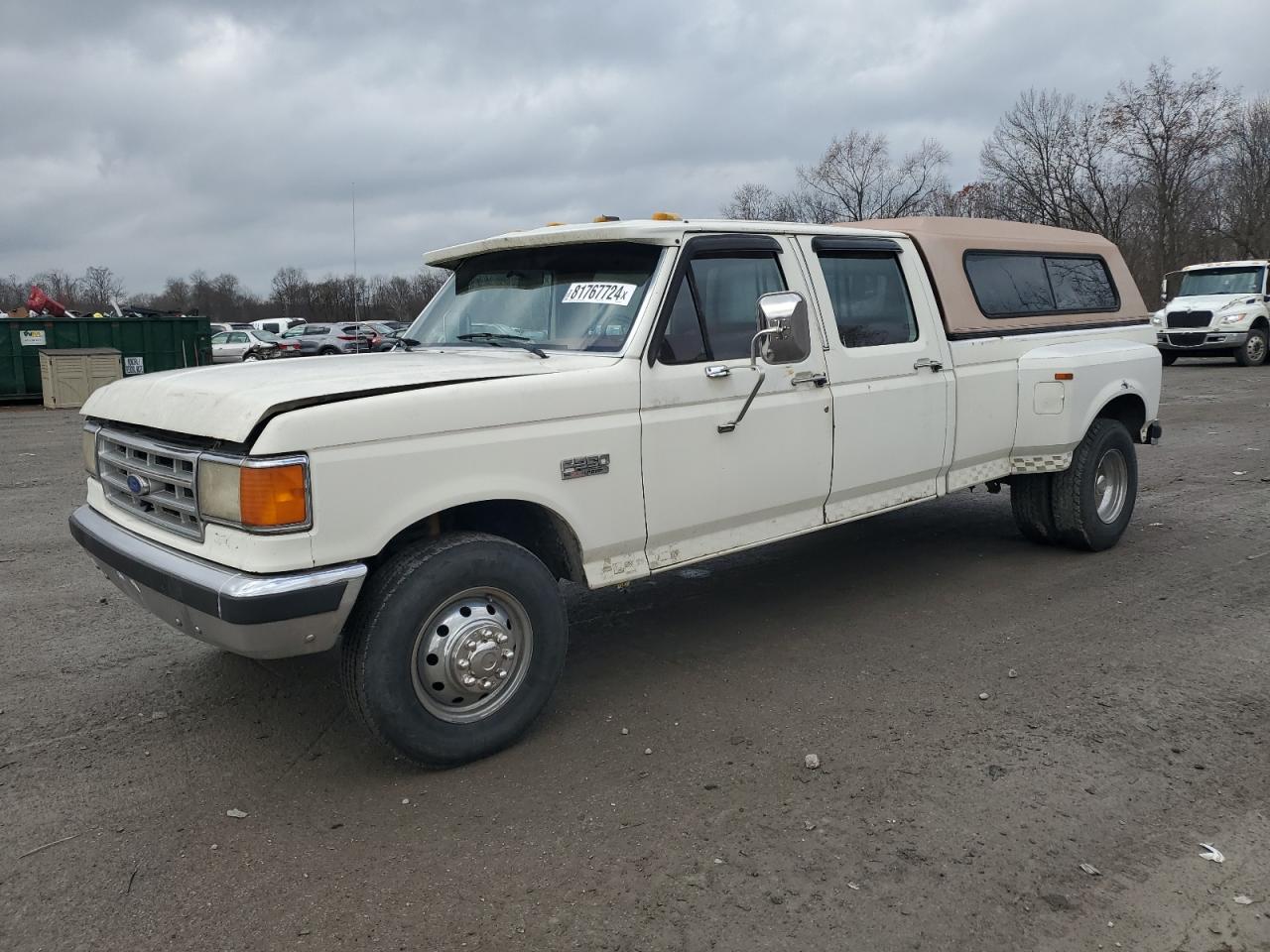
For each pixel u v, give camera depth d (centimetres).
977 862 299
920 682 441
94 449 418
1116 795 337
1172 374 2062
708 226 435
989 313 584
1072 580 593
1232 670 445
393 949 264
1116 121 4022
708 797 342
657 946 264
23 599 592
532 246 461
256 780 362
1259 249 4319
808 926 271
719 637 509
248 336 3566
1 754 385
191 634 349
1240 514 754
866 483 504
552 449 375
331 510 321
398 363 399
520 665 380
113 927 276
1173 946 261
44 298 2178
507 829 324
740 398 439
